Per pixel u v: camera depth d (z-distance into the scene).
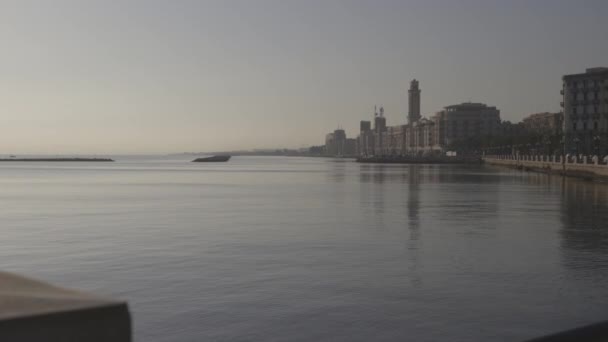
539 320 13.41
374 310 14.11
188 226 30.38
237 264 19.56
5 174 118.56
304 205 44.34
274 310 14.05
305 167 185.38
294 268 18.97
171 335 12.22
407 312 13.98
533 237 26.45
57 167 184.00
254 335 12.23
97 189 66.56
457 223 32.06
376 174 117.19
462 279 17.55
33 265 19.27
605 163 88.69
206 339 11.99
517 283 17.03
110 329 2.31
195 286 16.38
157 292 15.66
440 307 14.44
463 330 12.65
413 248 23.20
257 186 73.38
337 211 39.22
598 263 20.08
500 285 16.78
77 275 17.70
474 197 53.03
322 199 50.72
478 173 121.12
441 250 22.70
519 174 114.88
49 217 35.12
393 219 34.12
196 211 39.31
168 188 68.94
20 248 22.80
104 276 17.58
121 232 27.81
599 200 49.28
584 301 15.07
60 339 2.21
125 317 2.34
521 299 15.23
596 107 153.75
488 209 40.78
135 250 22.38
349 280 17.25
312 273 18.19
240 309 14.11
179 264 19.52
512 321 13.32
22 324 2.15
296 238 25.88
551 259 20.81
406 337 12.19
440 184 77.00
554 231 28.59
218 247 23.20
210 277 17.52
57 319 2.21
